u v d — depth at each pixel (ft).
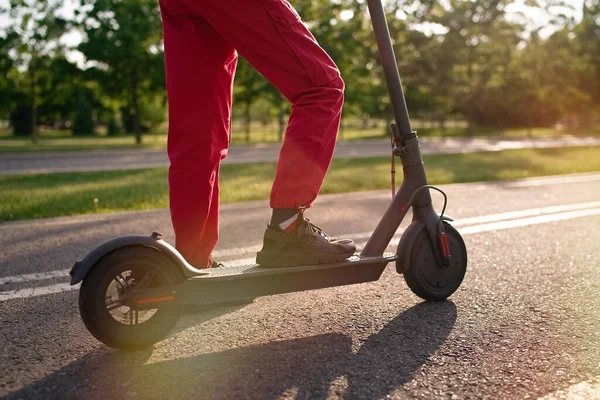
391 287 8.90
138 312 6.45
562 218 15.20
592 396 5.27
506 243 12.02
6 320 7.48
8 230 14.43
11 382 5.61
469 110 112.78
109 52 79.66
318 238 6.87
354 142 88.38
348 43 84.99
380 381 5.58
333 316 7.54
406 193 7.79
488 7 100.32
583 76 120.88
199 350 6.40
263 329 7.07
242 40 6.33
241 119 228.63
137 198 20.15
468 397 5.25
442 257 7.97
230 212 17.26
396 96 7.66
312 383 5.54
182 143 6.89
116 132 166.71
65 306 8.11
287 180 6.50
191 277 6.17
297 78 6.41
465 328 7.06
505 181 25.77
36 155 58.03
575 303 8.04
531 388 5.43
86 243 12.80
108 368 5.92
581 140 90.38
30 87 82.64
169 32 6.76
